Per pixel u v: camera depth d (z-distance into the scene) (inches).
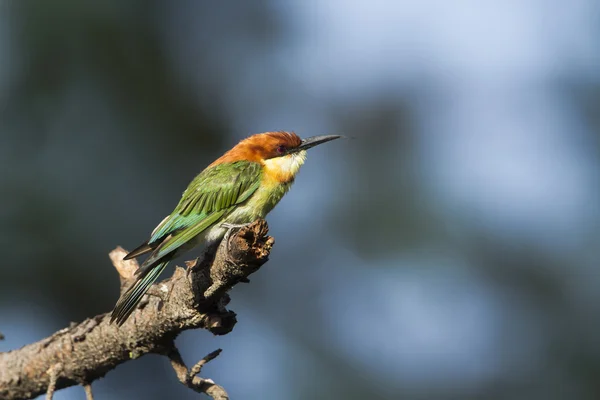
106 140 514.6
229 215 429.4
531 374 519.2
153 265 359.3
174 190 532.7
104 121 514.6
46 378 378.3
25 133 501.4
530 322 527.5
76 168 504.1
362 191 567.2
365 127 586.6
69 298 505.0
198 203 423.2
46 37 502.3
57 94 508.1
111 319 340.8
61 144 505.0
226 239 310.5
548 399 510.9
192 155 545.3
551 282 526.6
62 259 498.3
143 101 529.3
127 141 519.2
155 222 518.3
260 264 310.8
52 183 497.7
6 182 490.9
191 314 336.2
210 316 336.8
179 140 542.3
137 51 527.2
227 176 430.9
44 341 379.2
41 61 503.8
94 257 502.3
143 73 528.4
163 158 532.1
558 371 514.6
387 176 566.6
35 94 504.1
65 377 376.5
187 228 414.6
